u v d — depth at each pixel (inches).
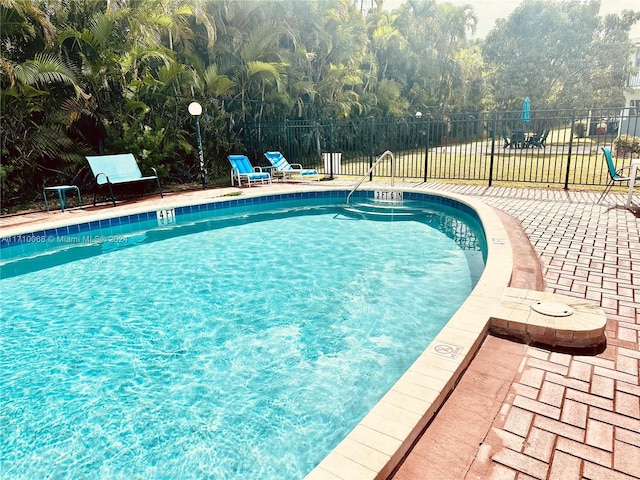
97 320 149.4
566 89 1018.7
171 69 400.8
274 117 577.3
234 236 271.3
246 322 144.3
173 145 405.7
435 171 510.9
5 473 79.7
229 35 508.4
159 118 407.2
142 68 420.8
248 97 538.9
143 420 94.7
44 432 91.7
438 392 78.3
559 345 101.8
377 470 60.2
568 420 74.8
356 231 275.9
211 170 483.2
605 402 79.6
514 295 123.7
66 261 223.1
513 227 220.2
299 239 259.0
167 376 112.4
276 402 99.3
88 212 299.3
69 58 361.4
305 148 638.5
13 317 153.5
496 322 109.0
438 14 1154.0
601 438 70.2
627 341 103.2
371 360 116.6
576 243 190.5
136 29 382.6
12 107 317.4
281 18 583.8
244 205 356.2
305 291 171.3
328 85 662.5
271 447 84.9
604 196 313.6
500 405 79.5
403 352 120.5
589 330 99.9
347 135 691.4
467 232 264.2
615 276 148.3
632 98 994.1
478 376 89.4
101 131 388.8
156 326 143.4
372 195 381.1
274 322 143.3
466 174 492.7
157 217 306.3
